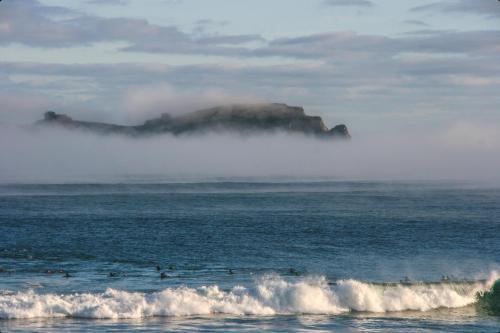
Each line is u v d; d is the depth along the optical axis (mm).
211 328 71000
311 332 70625
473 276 108812
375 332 71375
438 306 82562
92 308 75062
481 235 168250
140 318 74500
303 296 79875
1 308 74250
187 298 78875
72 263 115188
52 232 170625
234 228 182500
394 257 128500
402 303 81312
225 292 82688
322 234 167750
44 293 86188
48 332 68125
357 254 131500
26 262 116062
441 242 153500
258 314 77500
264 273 106250
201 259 121938
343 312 79250
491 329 73312
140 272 104938
